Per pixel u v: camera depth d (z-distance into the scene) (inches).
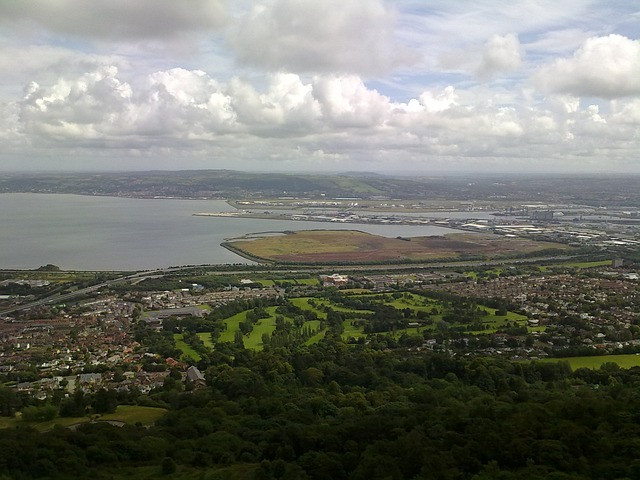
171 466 5900.6
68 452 6127.0
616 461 5260.8
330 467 5634.8
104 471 5930.1
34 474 5713.6
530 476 5039.4
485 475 5152.6
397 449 5757.9
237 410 7859.3
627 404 6609.3
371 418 6791.3
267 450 6338.6
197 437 6850.4
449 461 5403.5
